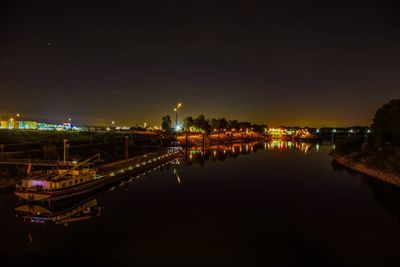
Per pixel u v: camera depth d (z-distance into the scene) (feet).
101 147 421.59
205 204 181.57
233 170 328.08
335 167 357.41
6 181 217.77
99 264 103.40
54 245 118.21
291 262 106.63
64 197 179.52
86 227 139.33
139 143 570.05
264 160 433.48
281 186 238.89
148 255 110.22
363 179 273.95
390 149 341.41
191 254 111.55
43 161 254.88
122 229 137.08
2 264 102.63
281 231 136.26
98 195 204.95
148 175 292.20
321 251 115.44
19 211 163.94
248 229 138.31
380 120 451.94
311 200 193.47
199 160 430.20
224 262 105.81
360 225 145.18
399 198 200.54
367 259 109.29
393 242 124.16
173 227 140.05
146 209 170.09
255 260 107.65
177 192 214.28
